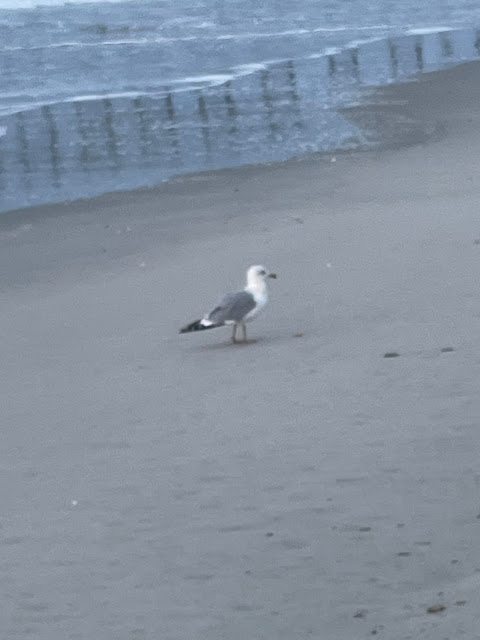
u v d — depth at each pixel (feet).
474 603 22.24
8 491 34.01
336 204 80.89
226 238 74.38
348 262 61.21
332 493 29.81
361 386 39.11
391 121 114.62
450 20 209.97
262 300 48.16
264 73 153.99
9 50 202.39
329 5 237.66
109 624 24.03
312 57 167.84
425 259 59.16
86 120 126.62
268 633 22.63
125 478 33.53
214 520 29.12
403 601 23.16
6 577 27.32
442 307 49.19
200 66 167.84
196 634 23.02
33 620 24.73
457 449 31.83
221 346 48.52
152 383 44.11
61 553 28.43
